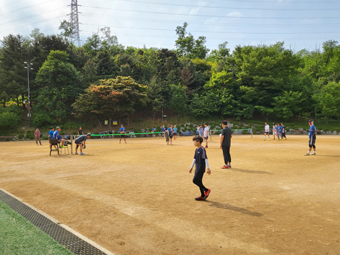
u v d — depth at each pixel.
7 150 17.36
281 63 47.53
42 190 6.49
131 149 17.28
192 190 6.42
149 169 9.45
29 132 35.75
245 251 3.21
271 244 3.40
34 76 41.75
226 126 9.66
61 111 37.72
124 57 49.56
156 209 4.95
